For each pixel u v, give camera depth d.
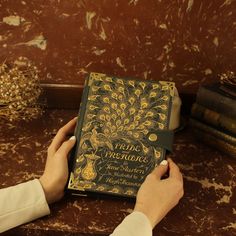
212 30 1.05
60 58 1.12
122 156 0.87
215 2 1.00
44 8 1.03
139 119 0.90
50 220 0.83
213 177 0.97
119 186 0.85
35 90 1.10
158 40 1.07
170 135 0.89
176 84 1.15
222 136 1.01
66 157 0.86
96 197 0.89
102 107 0.91
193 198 0.90
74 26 1.06
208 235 0.81
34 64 1.13
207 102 1.02
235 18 1.02
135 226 0.72
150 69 1.13
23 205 0.80
